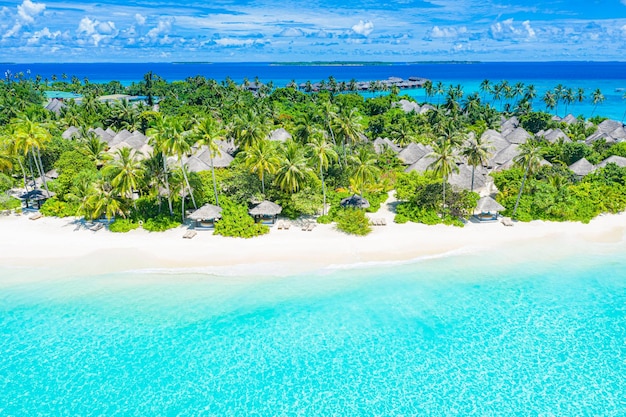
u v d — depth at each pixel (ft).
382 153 241.76
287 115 351.87
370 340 103.76
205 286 125.08
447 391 89.45
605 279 130.00
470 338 104.58
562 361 97.30
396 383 91.45
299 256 142.20
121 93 634.43
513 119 351.87
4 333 105.70
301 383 91.45
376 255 143.54
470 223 168.96
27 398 87.81
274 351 100.12
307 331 106.73
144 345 101.81
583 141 267.39
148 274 131.13
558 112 510.17
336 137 199.62
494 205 167.12
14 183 197.57
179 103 432.25
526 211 173.27
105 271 132.57
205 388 90.33
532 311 114.83
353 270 134.10
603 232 161.89
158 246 148.36
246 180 174.09
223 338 104.12
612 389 89.66
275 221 169.58
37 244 148.97
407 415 84.12
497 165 236.02
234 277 129.80
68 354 99.19
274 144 194.49
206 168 213.25
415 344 102.53
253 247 147.84
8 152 176.76
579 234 160.15
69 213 173.47
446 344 102.58
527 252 146.30
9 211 175.52
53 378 92.73
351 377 93.04
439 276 131.34
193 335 105.09
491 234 159.43
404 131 277.44
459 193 168.86
